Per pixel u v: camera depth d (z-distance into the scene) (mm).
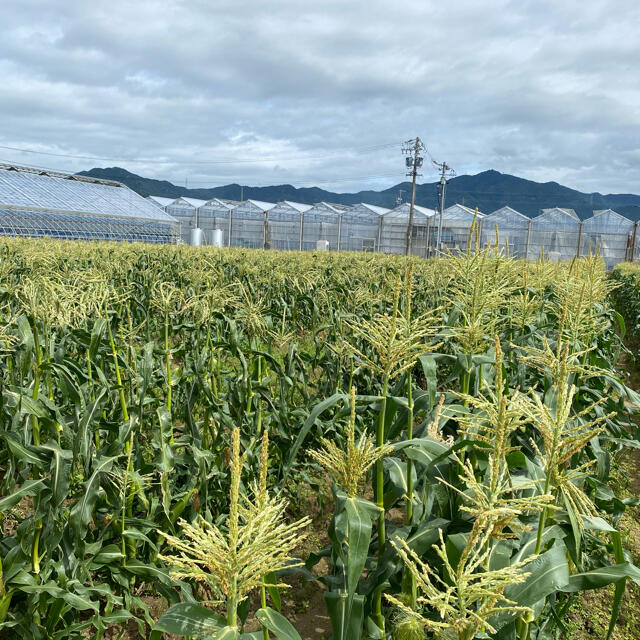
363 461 2266
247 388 4672
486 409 2291
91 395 4180
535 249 55719
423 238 56500
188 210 64312
